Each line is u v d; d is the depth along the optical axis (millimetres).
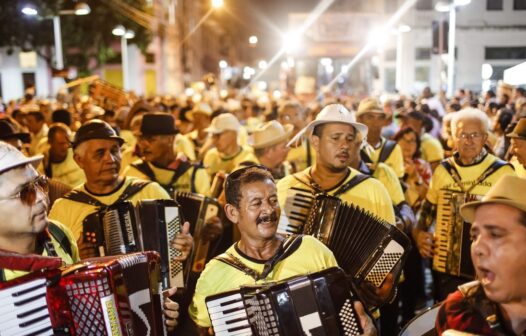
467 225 4984
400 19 21031
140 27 34875
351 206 3850
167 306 3473
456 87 14211
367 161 6230
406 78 21219
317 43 20828
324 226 3846
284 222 4242
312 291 2869
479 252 2326
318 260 3354
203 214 5000
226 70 69562
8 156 2865
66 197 4660
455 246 5039
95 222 4078
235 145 7465
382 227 3811
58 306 2777
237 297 2986
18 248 2977
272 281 3201
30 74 34719
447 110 12453
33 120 10398
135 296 3055
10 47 29141
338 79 21094
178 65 49375
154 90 43500
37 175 3033
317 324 2863
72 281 2781
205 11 63438
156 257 3291
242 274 3297
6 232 2908
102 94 21078
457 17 13062
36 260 2812
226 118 7402
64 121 9797
